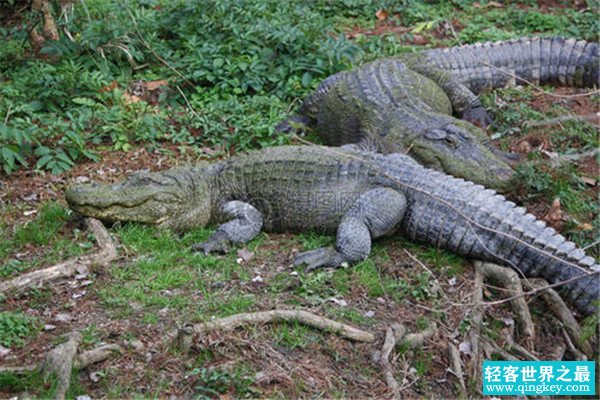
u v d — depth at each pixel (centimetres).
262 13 1034
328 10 1170
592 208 740
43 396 494
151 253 654
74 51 970
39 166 775
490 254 650
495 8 1216
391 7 1178
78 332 542
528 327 613
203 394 514
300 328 570
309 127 922
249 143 835
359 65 985
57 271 609
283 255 667
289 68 955
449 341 588
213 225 718
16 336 542
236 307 581
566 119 882
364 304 608
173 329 553
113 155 814
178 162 802
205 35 1000
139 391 513
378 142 805
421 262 661
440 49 1000
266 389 524
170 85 940
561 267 634
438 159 754
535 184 741
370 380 546
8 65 981
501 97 952
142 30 1021
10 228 686
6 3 1138
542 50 1005
